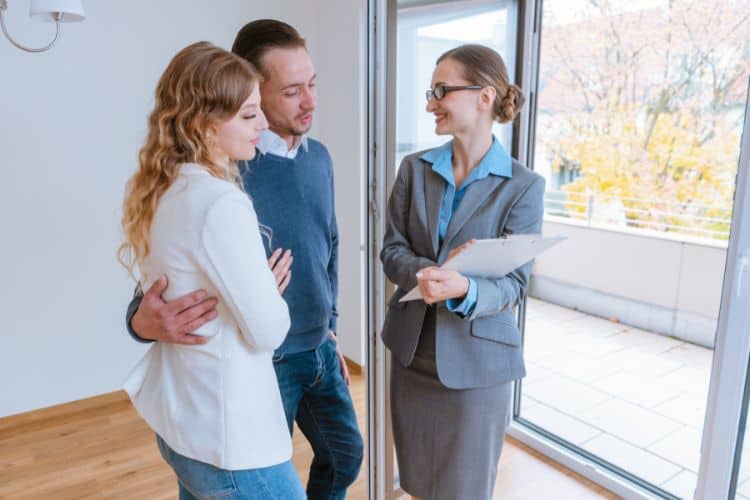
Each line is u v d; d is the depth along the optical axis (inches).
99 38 107.7
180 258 38.7
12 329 108.5
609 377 141.1
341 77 127.3
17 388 110.7
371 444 76.3
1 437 106.0
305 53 53.0
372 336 72.8
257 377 41.7
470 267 49.9
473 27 87.4
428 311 57.9
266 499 42.4
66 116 107.1
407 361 58.5
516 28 93.0
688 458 103.1
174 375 42.1
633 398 129.0
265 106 53.4
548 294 208.4
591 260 192.1
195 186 38.7
